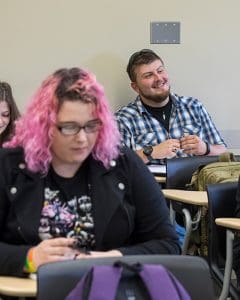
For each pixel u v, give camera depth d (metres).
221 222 2.25
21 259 1.55
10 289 1.45
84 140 1.60
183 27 3.96
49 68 3.87
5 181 1.65
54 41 3.85
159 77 3.77
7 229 1.66
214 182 2.94
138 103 3.89
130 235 1.76
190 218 2.82
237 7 3.99
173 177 3.16
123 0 3.88
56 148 1.64
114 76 3.95
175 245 1.74
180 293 1.29
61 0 3.82
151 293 1.26
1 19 3.79
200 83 4.04
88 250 1.65
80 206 1.68
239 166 3.05
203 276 1.45
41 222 1.65
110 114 1.68
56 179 1.69
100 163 1.72
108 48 3.91
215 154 3.74
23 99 3.87
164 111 3.88
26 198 1.65
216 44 4.01
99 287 1.24
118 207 1.69
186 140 3.69
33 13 3.81
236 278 2.48
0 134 2.83
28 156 1.65
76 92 1.59
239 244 2.34
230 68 4.05
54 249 1.53
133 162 1.76
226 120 4.11
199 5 3.95
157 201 1.76
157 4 3.92
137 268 1.31
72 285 1.38
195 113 3.91
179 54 3.99
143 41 3.94
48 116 1.60
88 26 3.88
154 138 3.82
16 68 3.84
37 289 1.36
